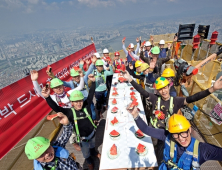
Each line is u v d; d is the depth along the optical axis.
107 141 2.48
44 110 3.61
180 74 3.31
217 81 1.76
